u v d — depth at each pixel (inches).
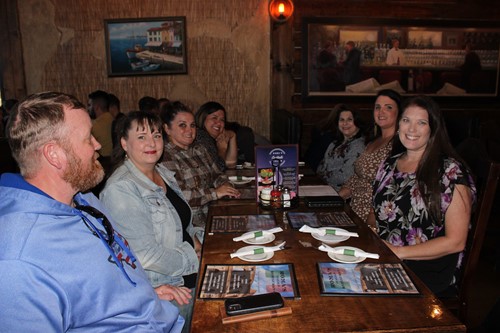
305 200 79.6
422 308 43.0
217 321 41.2
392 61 181.6
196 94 189.2
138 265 47.2
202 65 187.2
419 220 66.6
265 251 56.4
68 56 183.6
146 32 182.4
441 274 65.6
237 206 79.4
